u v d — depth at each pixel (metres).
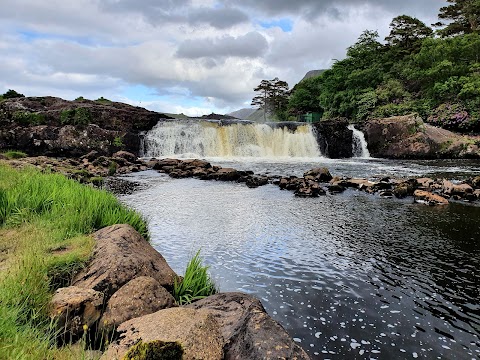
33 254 4.84
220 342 3.26
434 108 42.06
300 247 8.66
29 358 2.73
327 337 4.93
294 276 6.94
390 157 34.81
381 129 35.81
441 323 5.34
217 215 11.78
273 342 3.20
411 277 6.94
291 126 35.81
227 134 34.03
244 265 7.47
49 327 3.47
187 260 7.68
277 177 20.59
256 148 34.62
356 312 5.61
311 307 5.75
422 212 12.27
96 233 6.18
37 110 31.80
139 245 5.67
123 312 3.95
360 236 9.55
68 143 29.03
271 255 8.09
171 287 5.18
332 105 55.00
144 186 17.48
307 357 3.08
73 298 3.85
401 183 16.23
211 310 4.20
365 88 51.50
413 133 34.31
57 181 10.32
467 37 49.09
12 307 3.37
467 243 8.94
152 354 2.71
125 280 4.59
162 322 3.23
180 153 32.78
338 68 59.31
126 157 26.73
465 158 32.88
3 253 5.38
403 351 4.66
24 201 7.74
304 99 66.62
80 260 4.90
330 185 17.55
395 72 53.06
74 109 31.02
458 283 6.68
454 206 13.22
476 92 38.31
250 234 9.66
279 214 11.98
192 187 17.38
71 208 7.42
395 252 8.31
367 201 14.21
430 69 45.06
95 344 3.70
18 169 13.98
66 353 3.14
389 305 5.84
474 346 4.79
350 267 7.42
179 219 11.17
